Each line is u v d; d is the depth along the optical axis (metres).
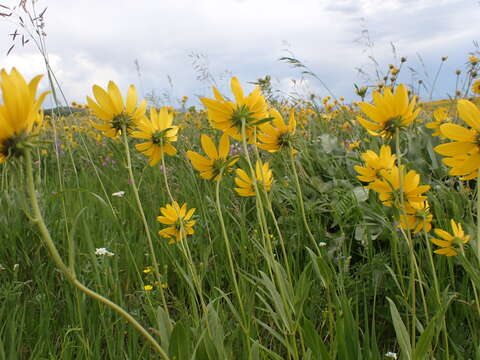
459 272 1.95
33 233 2.18
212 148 1.21
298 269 1.94
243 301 1.50
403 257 1.93
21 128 0.66
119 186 3.40
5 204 2.38
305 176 2.85
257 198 1.08
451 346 1.55
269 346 1.59
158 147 1.36
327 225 2.56
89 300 1.70
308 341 1.06
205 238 2.35
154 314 1.34
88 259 1.82
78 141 4.82
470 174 0.91
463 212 2.18
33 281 2.01
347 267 1.86
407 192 1.17
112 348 1.49
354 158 2.69
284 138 1.30
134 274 2.05
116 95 1.20
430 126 1.67
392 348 1.65
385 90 1.03
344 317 1.23
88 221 2.27
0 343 1.33
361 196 2.51
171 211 1.45
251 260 1.94
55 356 1.40
